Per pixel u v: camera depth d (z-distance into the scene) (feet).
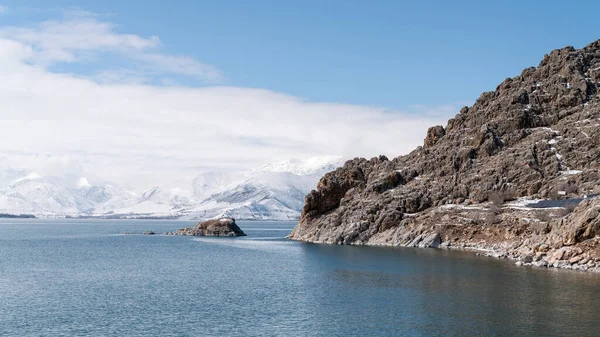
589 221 345.10
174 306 258.16
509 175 540.93
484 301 251.60
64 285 326.85
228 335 207.72
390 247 531.91
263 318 231.50
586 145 538.06
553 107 610.65
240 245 655.35
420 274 337.52
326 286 305.32
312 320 226.17
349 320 224.33
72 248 637.71
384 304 252.01
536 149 554.05
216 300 271.49
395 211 578.25
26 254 550.77
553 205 479.41
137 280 345.51
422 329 208.44
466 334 200.44
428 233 528.63
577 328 203.51
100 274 377.50
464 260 403.13
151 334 210.79
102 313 245.24
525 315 223.71
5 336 210.38
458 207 542.57
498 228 483.92
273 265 415.03
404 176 632.38
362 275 342.23
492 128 609.83
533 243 398.83
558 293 263.90
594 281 293.02
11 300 277.03
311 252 510.58
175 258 490.90
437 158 619.26
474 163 583.58
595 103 585.22
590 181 495.00
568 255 348.18
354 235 595.88
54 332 215.51
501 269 347.77
